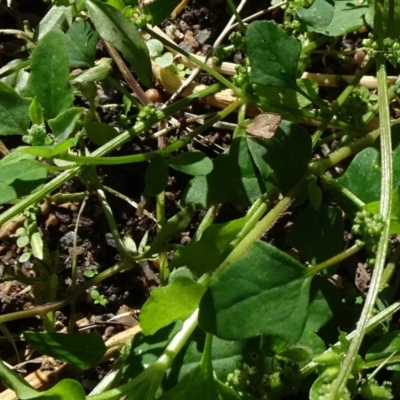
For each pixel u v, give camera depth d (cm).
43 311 27
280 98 29
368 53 27
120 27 27
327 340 25
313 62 33
